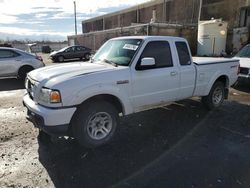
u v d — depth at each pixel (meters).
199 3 31.47
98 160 3.96
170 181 3.38
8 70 10.92
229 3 25.34
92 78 4.14
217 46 21.80
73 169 3.71
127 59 4.77
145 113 6.30
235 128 5.31
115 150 4.29
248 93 8.65
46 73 4.37
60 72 4.33
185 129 5.25
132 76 4.61
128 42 5.10
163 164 3.83
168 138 4.80
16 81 11.55
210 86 6.22
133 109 4.80
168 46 5.27
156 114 6.23
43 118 3.87
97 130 4.34
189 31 26.09
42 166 3.79
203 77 5.99
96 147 4.37
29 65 11.35
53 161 3.94
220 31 21.58
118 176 3.52
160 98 5.17
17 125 5.53
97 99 4.38
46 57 32.25
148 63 4.59
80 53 26.03
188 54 5.68
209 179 3.43
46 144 4.54
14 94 8.84
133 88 4.66
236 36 23.44
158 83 5.04
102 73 4.29
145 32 24.73
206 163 3.85
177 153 4.18
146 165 3.80
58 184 3.35
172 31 25.23
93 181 3.40
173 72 5.27
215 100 6.58
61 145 4.48
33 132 5.11
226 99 7.43
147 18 44.66
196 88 5.90
